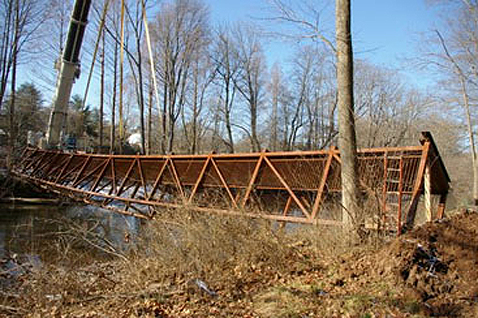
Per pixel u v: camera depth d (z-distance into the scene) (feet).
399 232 17.40
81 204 52.29
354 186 19.34
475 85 61.67
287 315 12.46
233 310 13.60
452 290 12.57
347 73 19.93
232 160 30.22
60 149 62.34
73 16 55.31
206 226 19.80
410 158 21.06
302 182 26.05
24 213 44.93
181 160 34.50
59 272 18.44
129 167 42.96
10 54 65.72
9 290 17.51
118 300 15.40
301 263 17.99
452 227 15.43
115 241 28.35
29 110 77.56
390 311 11.78
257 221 20.94
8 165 50.78
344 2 20.02
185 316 13.19
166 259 18.84
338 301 12.96
